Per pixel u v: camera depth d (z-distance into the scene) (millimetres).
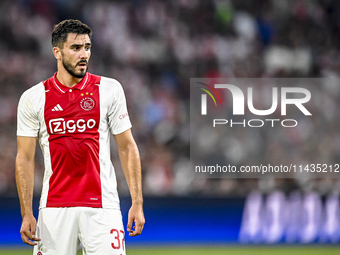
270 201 33812
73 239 11508
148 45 50312
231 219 33406
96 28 49219
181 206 33156
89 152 11570
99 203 11547
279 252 29859
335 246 32938
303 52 53062
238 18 53531
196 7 53031
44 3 48312
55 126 11555
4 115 41406
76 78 11727
